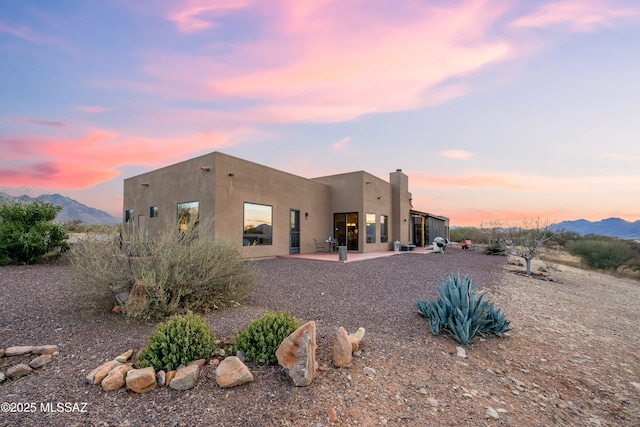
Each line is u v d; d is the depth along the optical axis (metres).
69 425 1.84
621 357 3.71
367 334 3.69
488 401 2.41
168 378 2.37
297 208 13.47
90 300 3.98
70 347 2.94
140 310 3.59
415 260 12.34
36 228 7.64
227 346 3.04
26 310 3.91
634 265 16.12
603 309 6.34
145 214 12.66
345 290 6.27
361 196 14.98
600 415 2.42
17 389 2.24
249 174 10.91
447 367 2.97
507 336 4.05
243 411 2.04
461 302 4.00
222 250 4.98
